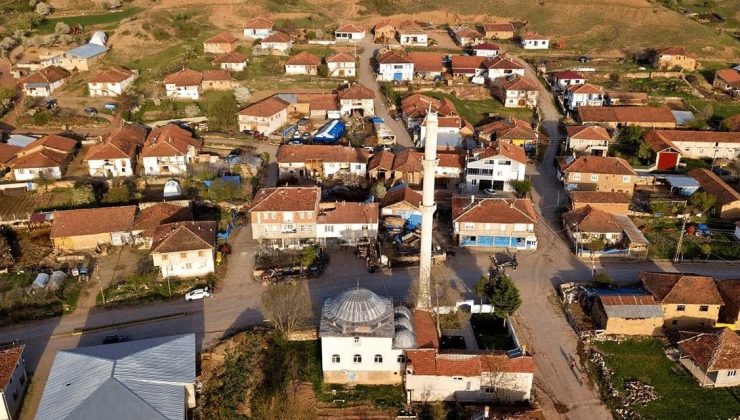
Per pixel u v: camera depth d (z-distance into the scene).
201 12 199.00
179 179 112.75
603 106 146.88
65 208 105.50
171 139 119.12
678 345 72.12
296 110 144.62
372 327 66.69
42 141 120.00
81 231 93.94
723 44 190.88
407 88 158.88
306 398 66.06
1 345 72.44
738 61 182.75
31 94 146.00
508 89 151.50
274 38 176.12
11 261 90.69
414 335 69.62
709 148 130.62
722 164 127.56
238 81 156.38
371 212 95.06
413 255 90.88
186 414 61.78
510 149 115.25
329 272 87.69
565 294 81.94
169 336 68.88
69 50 160.50
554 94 160.50
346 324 66.81
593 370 70.19
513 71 165.62
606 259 92.62
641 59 184.12
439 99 149.88
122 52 165.88
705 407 64.94
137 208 100.25
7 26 176.38
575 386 67.75
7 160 117.56
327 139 126.69
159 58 166.25
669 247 95.38
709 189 110.12
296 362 70.38
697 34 196.62
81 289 83.94
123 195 105.31
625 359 72.06
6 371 62.91
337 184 113.88
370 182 113.56
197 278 86.31
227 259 91.00
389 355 67.19
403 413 64.38
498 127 132.12
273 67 165.00
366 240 94.56
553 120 147.12
